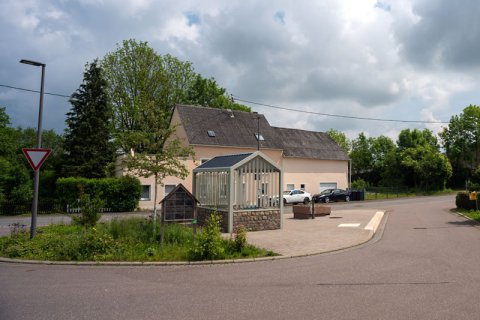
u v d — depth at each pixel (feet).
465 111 210.59
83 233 38.40
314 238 45.50
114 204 90.74
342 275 28.12
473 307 20.54
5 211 83.97
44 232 45.73
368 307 20.63
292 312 19.88
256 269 30.35
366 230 51.96
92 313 19.79
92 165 107.45
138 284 25.72
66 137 112.47
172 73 136.56
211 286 25.18
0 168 90.68
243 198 53.36
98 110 112.16
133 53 130.00
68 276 28.07
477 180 81.00
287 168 133.90
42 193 112.68
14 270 30.17
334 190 132.98
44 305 21.11
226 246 36.17
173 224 42.75
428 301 21.62
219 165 55.98
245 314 19.60
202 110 125.29
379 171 225.97
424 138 228.84
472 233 50.16
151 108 59.31
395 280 26.48
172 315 19.48
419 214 78.02
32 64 43.57
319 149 147.64
